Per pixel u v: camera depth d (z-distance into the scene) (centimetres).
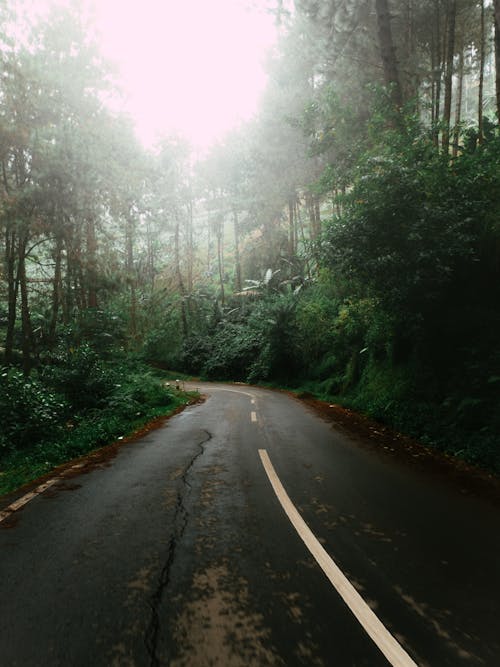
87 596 265
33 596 266
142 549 337
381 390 1138
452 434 712
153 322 3800
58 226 1359
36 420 842
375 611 246
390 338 1138
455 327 844
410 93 1568
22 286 1434
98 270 1717
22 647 217
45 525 392
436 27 1667
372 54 1597
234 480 538
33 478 585
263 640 220
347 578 286
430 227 723
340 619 238
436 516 405
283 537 357
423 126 881
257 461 639
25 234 1323
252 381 2634
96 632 229
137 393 1448
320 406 1377
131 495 482
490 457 587
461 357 854
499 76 948
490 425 677
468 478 539
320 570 298
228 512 421
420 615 242
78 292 1838
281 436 849
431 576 288
